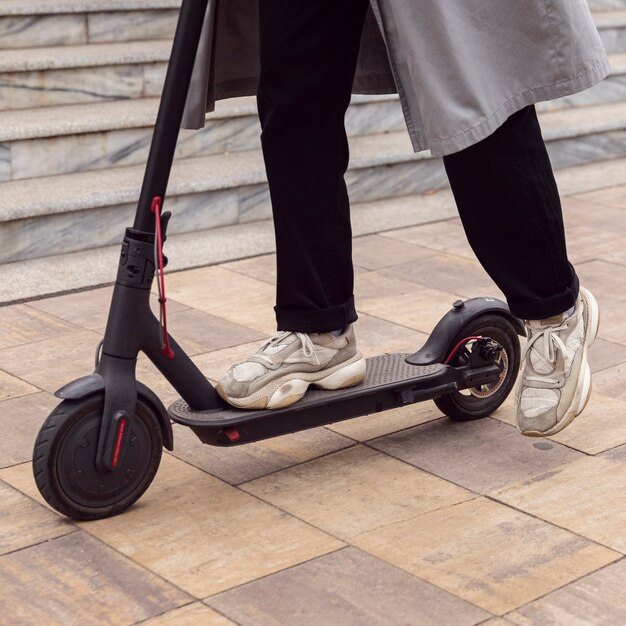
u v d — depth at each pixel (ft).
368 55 8.07
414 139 7.37
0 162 14.40
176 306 12.12
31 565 6.91
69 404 7.19
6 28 16.61
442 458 8.45
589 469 8.25
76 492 7.28
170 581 6.72
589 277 13.10
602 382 9.93
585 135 18.62
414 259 13.85
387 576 6.78
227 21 7.97
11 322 11.55
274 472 8.21
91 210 13.93
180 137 15.96
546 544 7.16
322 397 8.00
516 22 7.17
